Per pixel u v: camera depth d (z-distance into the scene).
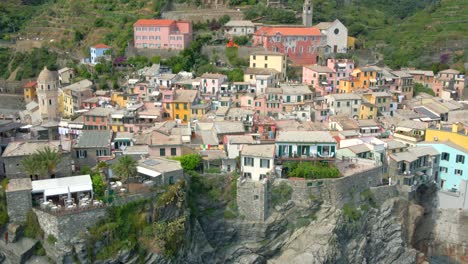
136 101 154.12
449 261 125.25
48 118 152.62
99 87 186.12
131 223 87.19
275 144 112.00
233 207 106.06
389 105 158.50
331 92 172.50
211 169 110.62
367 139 126.12
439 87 190.75
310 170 107.50
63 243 80.44
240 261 104.38
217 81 165.12
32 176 93.94
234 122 128.88
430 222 126.81
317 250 100.06
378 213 113.62
